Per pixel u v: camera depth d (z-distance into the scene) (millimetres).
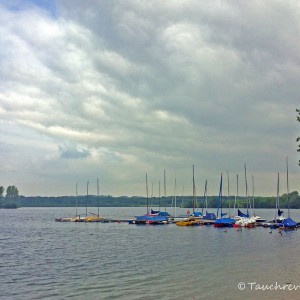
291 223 113875
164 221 142875
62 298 36125
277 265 52531
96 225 146625
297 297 35531
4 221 180500
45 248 76812
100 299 35500
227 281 42156
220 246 76688
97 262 57250
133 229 125688
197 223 134000
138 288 39438
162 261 57562
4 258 62469
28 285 41625
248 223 120812
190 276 45250
